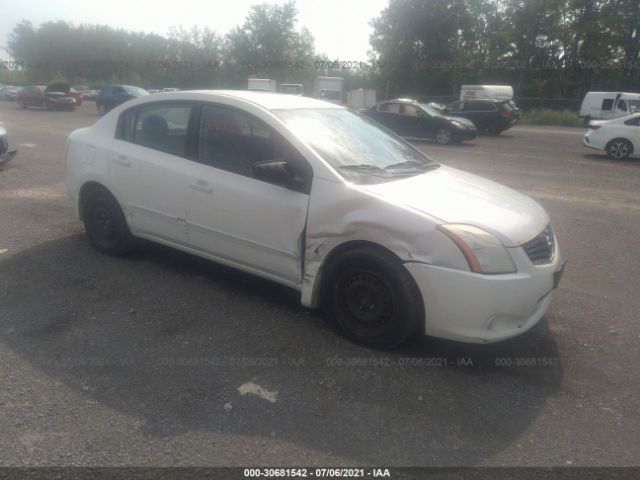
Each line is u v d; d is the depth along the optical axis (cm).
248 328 395
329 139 416
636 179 1183
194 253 459
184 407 302
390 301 354
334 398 314
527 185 1073
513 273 332
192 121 447
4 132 955
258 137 412
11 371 333
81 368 338
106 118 514
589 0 4672
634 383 342
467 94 3441
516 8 4900
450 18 5181
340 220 362
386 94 5466
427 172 430
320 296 392
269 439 278
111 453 265
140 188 471
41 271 489
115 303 429
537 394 326
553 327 416
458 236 329
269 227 396
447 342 382
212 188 420
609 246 644
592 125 1619
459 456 270
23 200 762
